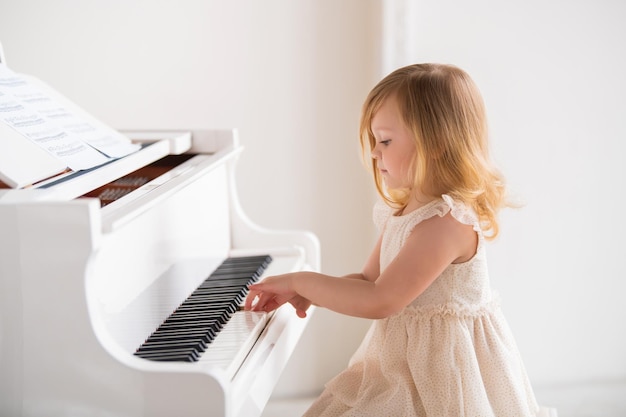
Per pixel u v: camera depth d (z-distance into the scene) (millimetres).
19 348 1187
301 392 2748
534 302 2658
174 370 1136
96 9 2611
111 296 1285
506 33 2531
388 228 1559
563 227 2623
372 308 1425
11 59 2648
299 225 2682
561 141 2584
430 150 1482
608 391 2621
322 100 2604
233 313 1512
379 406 1431
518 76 2553
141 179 1838
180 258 1612
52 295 1162
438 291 1479
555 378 2686
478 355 1475
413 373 1439
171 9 2598
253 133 2645
